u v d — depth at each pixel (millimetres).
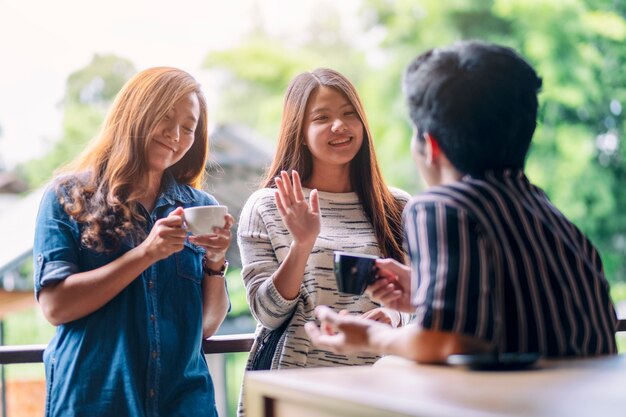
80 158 2238
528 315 1368
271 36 19438
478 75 1446
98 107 20406
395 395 1123
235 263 8352
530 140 1498
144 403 2066
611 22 12406
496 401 1083
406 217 1436
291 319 2244
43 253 2088
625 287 12258
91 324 2076
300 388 1222
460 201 1376
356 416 1124
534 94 1485
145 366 2082
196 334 2184
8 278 7695
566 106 12375
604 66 12555
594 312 1451
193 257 2229
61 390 2055
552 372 1310
